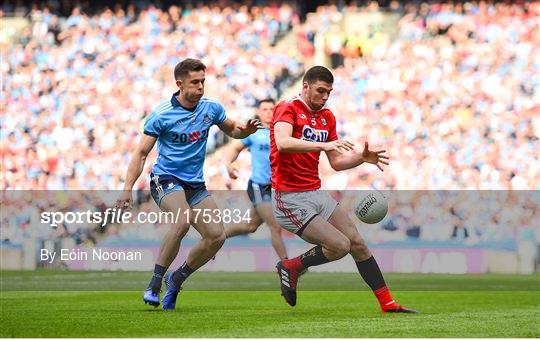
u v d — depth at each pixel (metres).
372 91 70.75
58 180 66.50
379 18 75.88
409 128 67.69
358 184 62.31
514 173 65.00
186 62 23.75
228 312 24.86
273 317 23.08
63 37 75.94
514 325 21.02
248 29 76.12
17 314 24.12
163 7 79.62
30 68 73.75
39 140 68.81
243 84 72.31
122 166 67.12
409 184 63.06
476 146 66.25
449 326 20.64
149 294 24.83
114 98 71.44
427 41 74.06
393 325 20.84
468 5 75.88
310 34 75.25
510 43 73.00
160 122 23.91
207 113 24.56
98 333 19.09
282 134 22.88
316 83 23.22
